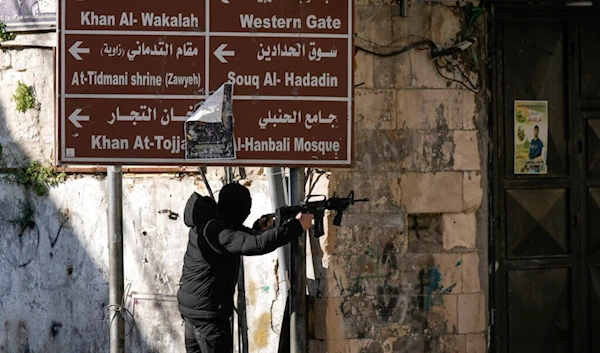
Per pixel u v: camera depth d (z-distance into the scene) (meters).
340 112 8.82
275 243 8.48
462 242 10.99
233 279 9.41
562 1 11.16
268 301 11.49
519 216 11.22
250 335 11.54
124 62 8.72
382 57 10.75
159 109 8.73
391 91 10.78
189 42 8.73
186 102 8.73
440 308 10.92
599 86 11.46
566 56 11.34
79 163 8.69
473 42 10.80
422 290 10.87
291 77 8.77
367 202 10.71
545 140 11.30
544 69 11.29
